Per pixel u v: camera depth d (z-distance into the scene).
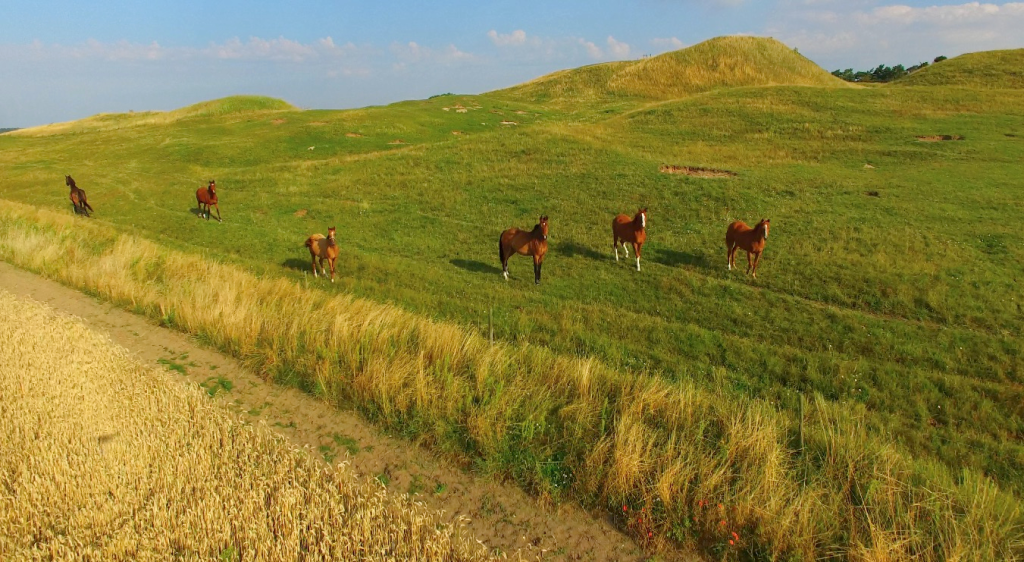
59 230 19.33
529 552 5.11
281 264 18.19
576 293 15.34
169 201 27.69
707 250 17.80
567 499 5.88
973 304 13.17
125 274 13.80
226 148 39.28
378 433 7.15
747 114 37.00
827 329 12.59
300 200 26.66
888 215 19.48
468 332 11.14
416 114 50.56
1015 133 29.92
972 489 5.75
